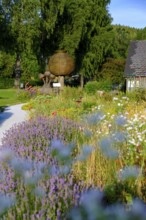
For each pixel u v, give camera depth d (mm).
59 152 4844
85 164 4578
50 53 40250
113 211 3172
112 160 4746
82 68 40219
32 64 45688
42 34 38625
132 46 30766
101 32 40031
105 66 37938
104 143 5031
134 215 3186
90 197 3344
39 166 3951
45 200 3156
